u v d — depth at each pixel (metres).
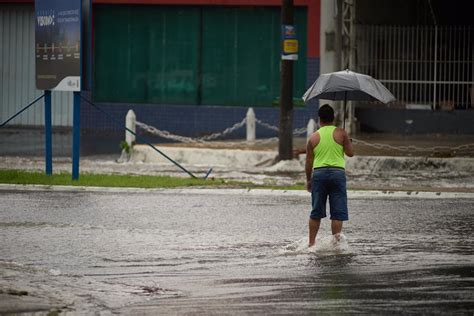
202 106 76.12
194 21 76.38
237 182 45.34
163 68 77.00
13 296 21.70
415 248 28.67
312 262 26.55
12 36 79.69
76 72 44.97
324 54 62.06
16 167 51.53
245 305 21.16
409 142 61.59
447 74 67.44
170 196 41.03
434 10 70.38
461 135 66.94
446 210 36.97
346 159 52.78
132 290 22.83
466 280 23.88
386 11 69.12
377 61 66.94
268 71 75.38
